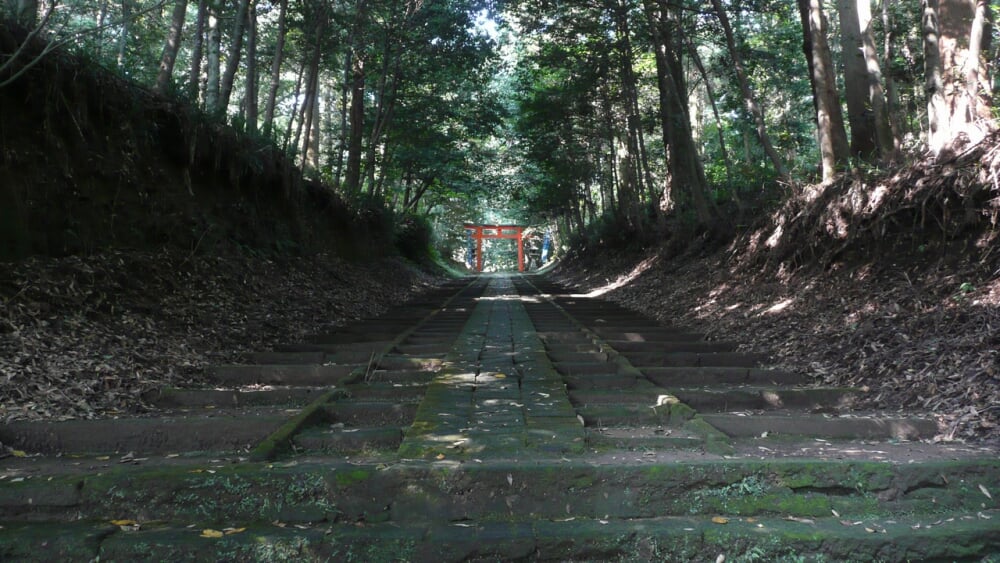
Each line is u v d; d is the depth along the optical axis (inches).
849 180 361.4
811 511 138.0
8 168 270.7
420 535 125.6
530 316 482.0
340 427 189.8
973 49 287.3
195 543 122.9
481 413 191.5
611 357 284.4
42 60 294.4
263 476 138.0
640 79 848.3
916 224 301.7
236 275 400.8
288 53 773.3
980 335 213.5
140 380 226.1
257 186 501.4
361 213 773.3
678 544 125.4
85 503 136.6
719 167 903.7
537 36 748.6
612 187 1087.6
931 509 139.4
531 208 1469.0
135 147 359.3
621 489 140.0
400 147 981.2
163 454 172.1
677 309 468.1
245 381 252.7
